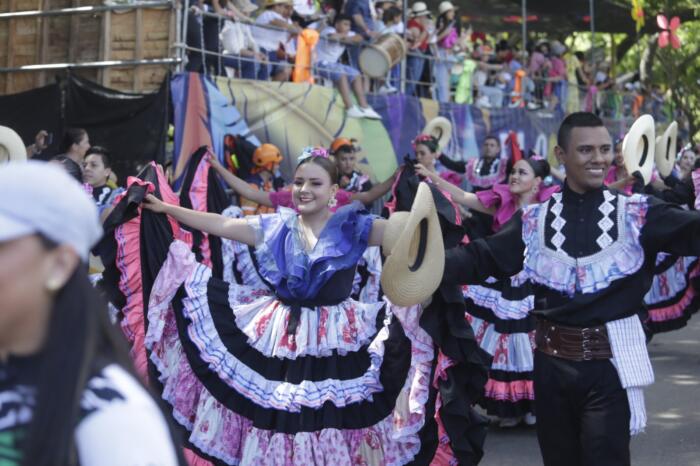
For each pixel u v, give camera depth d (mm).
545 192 11086
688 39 40656
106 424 2543
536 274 6492
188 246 7535
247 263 9859
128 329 7492
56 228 2562
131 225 7555
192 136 13742
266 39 15805
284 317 7168
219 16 14734
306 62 16125
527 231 6594
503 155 22781
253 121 14812
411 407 7047
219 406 7129
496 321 10883
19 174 2559
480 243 6656
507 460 9734
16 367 2656
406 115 18781
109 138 13969
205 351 7184
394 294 6551
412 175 10750
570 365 6293
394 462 7137
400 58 18094
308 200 7301
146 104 13648
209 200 10742
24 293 2580
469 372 7137
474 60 24047
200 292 7379
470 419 7211
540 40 32375
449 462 7168
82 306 2621
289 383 7000
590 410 6262
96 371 2621
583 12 32250
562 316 6324
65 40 15180
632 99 32562
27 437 2510
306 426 6871
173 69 14000
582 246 6367
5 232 2525
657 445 10258
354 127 16906
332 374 7059
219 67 14867
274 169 13945
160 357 7449
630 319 6312
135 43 14477
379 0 20234
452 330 6945
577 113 6484
